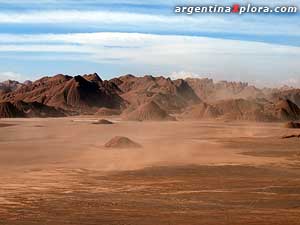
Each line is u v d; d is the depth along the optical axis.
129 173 33.56
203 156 45.25
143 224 18.62
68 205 22.30
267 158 43.69
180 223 18.78
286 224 18.66
